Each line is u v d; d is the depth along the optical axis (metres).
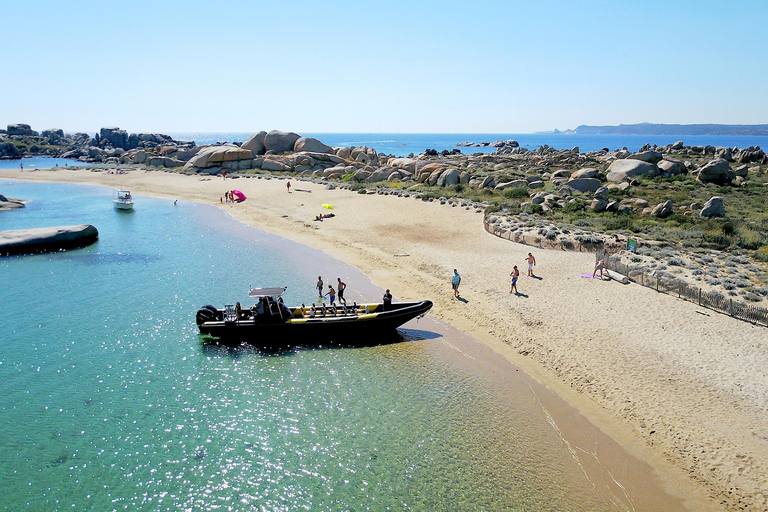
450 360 21.52
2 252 37.91
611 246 35.16
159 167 101.50
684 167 66.75
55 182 85.81
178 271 33.94
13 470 14.51
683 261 31.66
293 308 24.53
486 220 44.47
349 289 29.78
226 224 49.91
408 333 24.33
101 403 18.02
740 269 30.41
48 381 19.44
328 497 13.69
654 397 17.67
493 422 17.05
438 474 14.55
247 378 20.06
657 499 13.47
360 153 93.31
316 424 16.98
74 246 40.84
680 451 15.12
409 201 56.53
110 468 14.68
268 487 14.05
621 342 21.61
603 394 18.22
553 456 15.27
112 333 23.97
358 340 23.75
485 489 13.93
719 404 17.00
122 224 50.41
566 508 13.22
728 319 23.34
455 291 28.06
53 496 13.55
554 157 93.56
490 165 85.31
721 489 13.64
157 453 15.39
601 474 14.45
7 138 151.25
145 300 28.44
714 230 39.28
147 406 17.91
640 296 26.56
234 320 23.16
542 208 48.31
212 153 91.62
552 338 22.48
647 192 54.97
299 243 41.19
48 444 15.70
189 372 20.45
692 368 19.25
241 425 16.89
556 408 17.75
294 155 90.62
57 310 26.78
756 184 60.31
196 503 13.45
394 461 15.12
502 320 24.67
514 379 19.78
